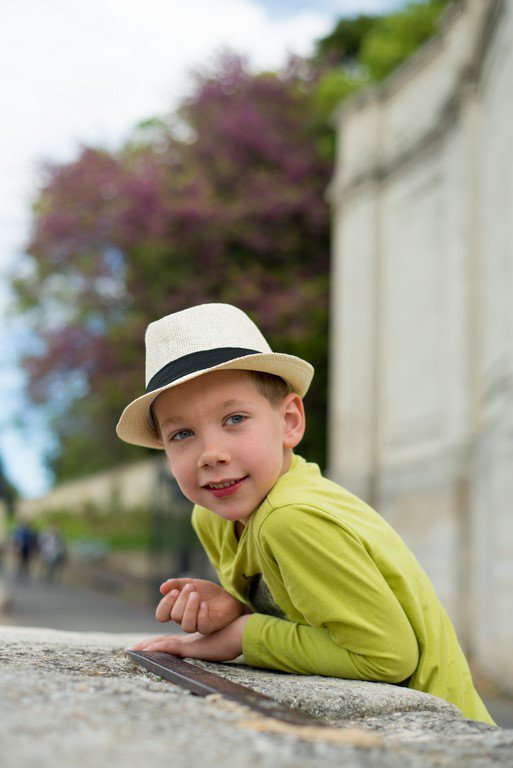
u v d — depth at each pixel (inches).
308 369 59.4
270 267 650.8
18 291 697.0
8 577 849.5
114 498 979.3
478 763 33.9
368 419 425.7
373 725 45.3
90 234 638.5
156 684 45.2
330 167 657.0
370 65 654.5
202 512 69.6
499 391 280.5
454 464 338.6
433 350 375.2
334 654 56.5
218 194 662.5
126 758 28.7
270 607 64.9
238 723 35.6
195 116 688.4
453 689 60.9
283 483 59.2
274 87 693.3
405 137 421.7
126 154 708.0
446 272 368.8
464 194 349.7
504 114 291.3
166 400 58.0
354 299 453.4
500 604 272.8
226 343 58.2
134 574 810.2
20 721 31.9
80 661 54.6
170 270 637.9
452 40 368.8
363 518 59.9
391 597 55.4
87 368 646.5
